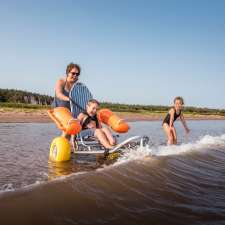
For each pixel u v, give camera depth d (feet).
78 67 22.36
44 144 26.81
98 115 22.35
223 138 33.88
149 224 9.47
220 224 9.61
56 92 21.86
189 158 19.88
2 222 8.95
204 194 12.57
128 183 13.14
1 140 28.53
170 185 13.47
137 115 101.30
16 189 11.55
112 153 19.57
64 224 9.16
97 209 10.30
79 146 21.57
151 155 19.43
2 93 139.44
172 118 27.61
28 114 72.18
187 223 9.62
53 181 12.55
